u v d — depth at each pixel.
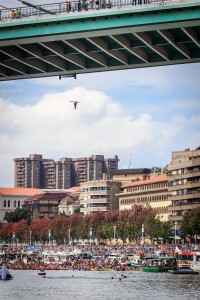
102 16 110.19
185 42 115.56
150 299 132.38
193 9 105.50
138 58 124.25
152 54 123.88
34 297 137.88
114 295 140.62
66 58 123.06
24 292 147.88
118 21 110.00
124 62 124.31
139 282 172.00
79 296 139.50
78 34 113.50
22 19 115.06
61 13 112.88
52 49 119.31
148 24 108.31
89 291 149.75
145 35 113.25
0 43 118.56
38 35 115.31
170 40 112.94
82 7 111.94
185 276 192.50
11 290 152.38
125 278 186.00
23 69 131.00
